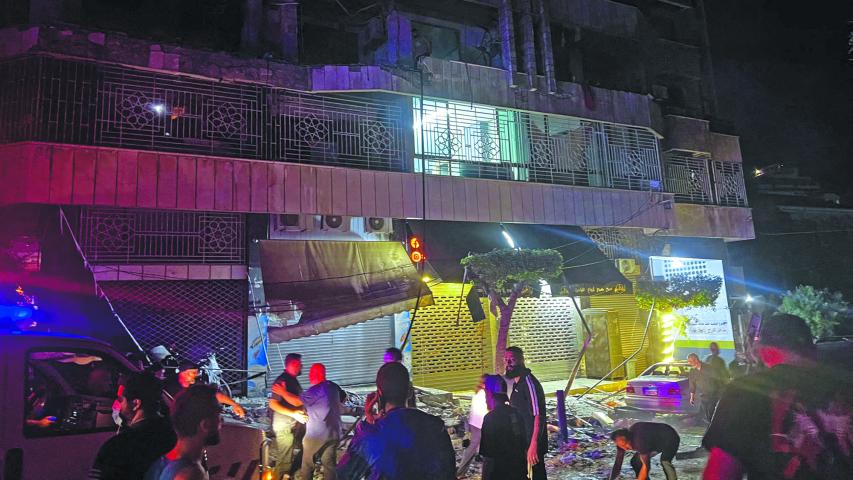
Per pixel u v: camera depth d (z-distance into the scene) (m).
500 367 11.54
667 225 17.52
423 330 14.80
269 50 13.74
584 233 16.41
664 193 17.75
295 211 12.55
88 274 10.84
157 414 3.24
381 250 13.55
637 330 18.88
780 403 2.37
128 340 11.12
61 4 11.82
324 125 13.41
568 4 18.45
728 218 19.59
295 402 6.53
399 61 14.66
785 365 2.47
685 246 19.08
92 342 4.50
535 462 5.19
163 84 11.93
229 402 5.84
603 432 10.38
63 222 10.79
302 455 6.29
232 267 12.26
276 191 12.47
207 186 11.84
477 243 14.37
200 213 12.20
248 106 12.73
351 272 12.75
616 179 17.19
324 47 16.16
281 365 12.71
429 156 14.27
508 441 4.61
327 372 13.31
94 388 4.78
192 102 12.37
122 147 11.30
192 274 11.82
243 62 12.63
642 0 21.84
